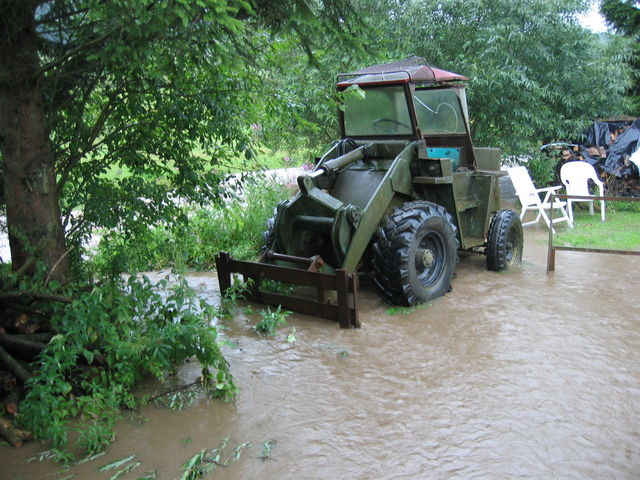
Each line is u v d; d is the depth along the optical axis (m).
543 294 5.51
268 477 2.81
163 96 4.58
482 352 4.18
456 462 2.88
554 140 10.43
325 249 5.66
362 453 2.98
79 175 4.75
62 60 3.57
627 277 6.07
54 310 3.59
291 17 3.92
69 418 3.39
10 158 3.73
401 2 9.12
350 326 4.75
